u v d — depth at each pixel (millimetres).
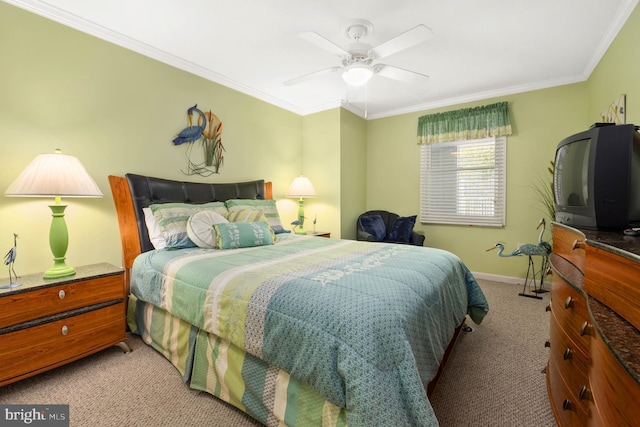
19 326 1574
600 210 1313
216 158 3172
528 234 3566
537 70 3070
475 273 3898
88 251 2271
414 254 2020
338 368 1009
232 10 2090
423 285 1410
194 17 2170
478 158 3834
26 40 1966
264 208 3102
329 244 2512
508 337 2268
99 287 1905
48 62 2059
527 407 1499
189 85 2914
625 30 2117
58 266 1852
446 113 3932
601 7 2045
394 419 917
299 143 4301
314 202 4281
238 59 2809
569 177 1573
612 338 672
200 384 1587
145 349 2049
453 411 1469
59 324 1720
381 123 4539
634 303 718
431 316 1348
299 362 1117
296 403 1181
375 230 4023
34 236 2031
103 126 2334
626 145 1267
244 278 1478
